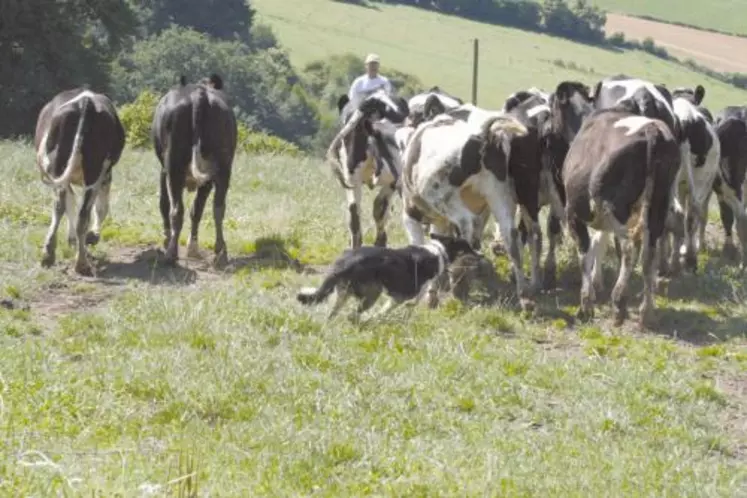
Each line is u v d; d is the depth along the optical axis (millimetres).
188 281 13875
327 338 11406
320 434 9086
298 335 11484
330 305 12148
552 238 14688
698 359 12016
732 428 10203
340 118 17672
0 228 15469
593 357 11734
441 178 12969
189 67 70750
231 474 8172
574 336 12633
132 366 10133
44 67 43188
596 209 12547
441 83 87938
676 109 15672
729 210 17062
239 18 87188
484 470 8586
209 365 10305
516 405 10266
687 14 116938
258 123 70250
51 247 14117
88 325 11555
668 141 12281
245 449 8797
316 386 10148
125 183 20469
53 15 42562
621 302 12930
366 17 106000
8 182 18766
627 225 12531
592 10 109625
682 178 15836
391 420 9570
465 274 13133
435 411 9875
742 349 12438
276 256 15523
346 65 89062
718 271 15719
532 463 8820
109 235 16016
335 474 8469
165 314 11703
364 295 12055
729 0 120438
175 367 10203
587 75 95938
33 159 21266
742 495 8555
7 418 8766
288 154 30562
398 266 12180
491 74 92000
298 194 20734
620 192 12367
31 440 8500
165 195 15438
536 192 13758
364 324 11984
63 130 13867
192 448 8523
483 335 12141
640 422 10000
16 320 11820
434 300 13141
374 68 17984
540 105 14836
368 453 8797
